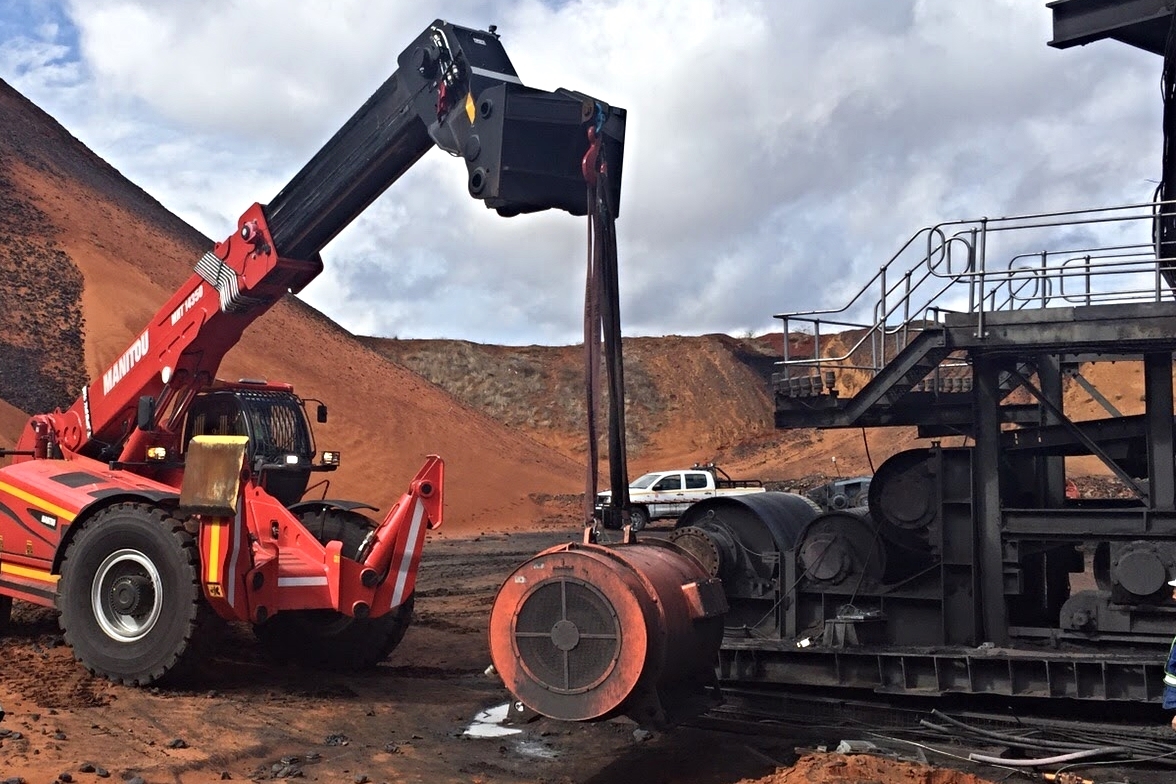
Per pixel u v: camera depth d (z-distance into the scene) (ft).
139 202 233.55
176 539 28.89
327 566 29.89
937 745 26.53
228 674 32.50
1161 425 28.48
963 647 29.81
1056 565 37.22
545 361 331.77
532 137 23.61
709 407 303.07
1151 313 27.35
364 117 28.78
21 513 32.83
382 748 25.09
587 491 21.33
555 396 318.24
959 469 30.71
